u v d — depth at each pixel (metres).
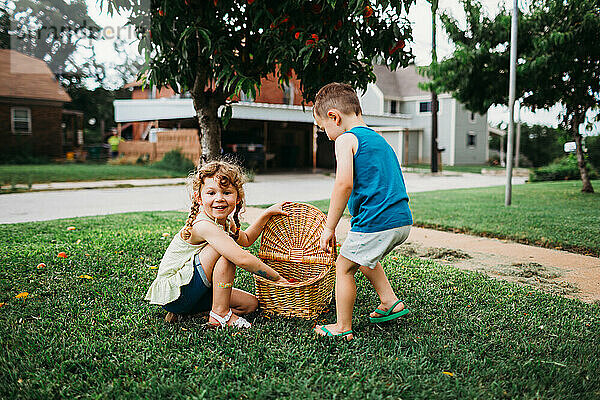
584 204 8.16
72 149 25.14
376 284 2.56
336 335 2.34
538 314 2.71
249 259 2.43
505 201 8.24
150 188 12.56
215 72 3.24
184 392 1.80
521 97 9.67
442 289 3.22
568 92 9.26
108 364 2.02
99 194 10.84
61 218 6.92
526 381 1.91
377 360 2.08
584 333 2.44
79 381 1.87
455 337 2.38
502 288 3.23
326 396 1.78
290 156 23.92
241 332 2.37
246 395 1.78
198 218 2.46
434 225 6.01
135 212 7.36
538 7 8.70
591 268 3.95
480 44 9.14
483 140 31.09
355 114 2.36
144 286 3.16
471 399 1.77
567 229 5.49
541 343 2.30
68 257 3.92
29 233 5.18
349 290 2.33
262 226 2.96
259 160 19.88
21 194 10.67
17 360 2.06
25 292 2.92
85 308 2.73
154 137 20.36
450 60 9.27
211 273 2.45
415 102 29.73
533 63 8.19
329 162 23.42
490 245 4.92
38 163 20.81
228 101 3.71
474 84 9.45
